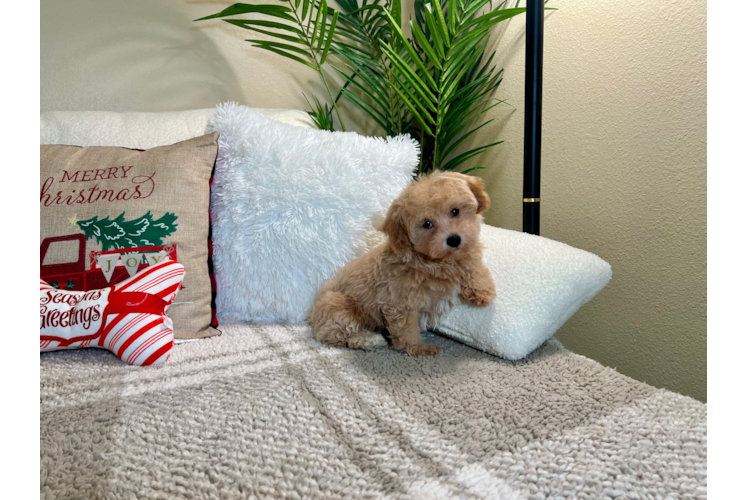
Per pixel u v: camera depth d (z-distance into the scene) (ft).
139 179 3.39
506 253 3.23
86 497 1.71
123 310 2.90
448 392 2.49
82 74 4.88
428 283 2.96
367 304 3.17
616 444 2.00
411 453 1.98
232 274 3.71
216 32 5.41
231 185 3.67
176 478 1.82
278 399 2.42
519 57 5.02
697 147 3.42
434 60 4.40
